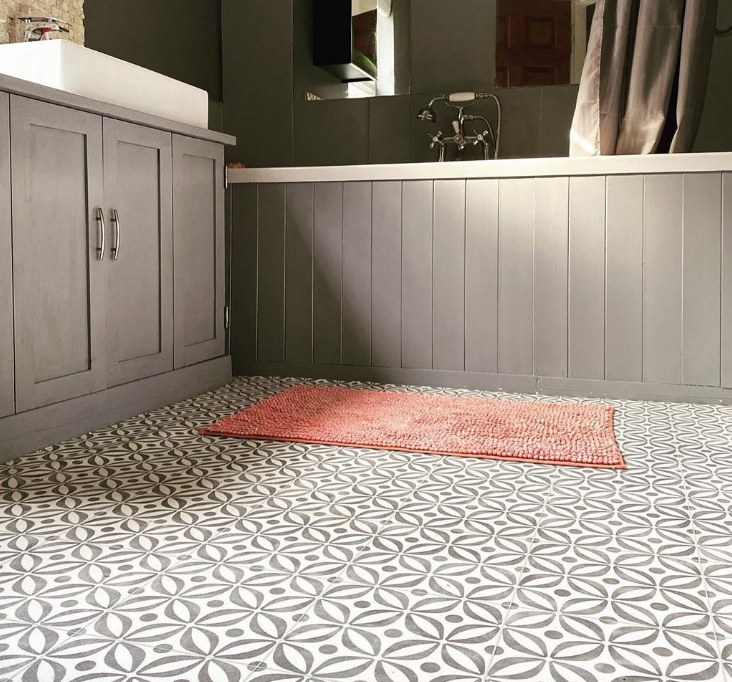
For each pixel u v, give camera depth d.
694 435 2.33
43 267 2.11
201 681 1.00
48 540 1.49
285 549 1.45
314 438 2.24
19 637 1.11
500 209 2.97
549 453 2.08
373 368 3.20
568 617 1.18
